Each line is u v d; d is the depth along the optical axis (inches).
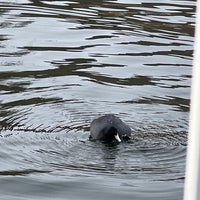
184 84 1288.1
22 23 1740.9
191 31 1704.0
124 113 1109.7
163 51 1524.4
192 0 2073.1
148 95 1215.6
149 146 944.3
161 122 1061.1
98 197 769.6
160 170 863.1
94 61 1433.3
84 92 1219.2
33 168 856.9
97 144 951.0
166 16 1857.8
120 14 1868.8
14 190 786.2
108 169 861.2
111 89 1243.2
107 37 1632.6
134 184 811.4
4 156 896.3
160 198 770.8
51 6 1947.6
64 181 813.9
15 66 1371.8
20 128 1010.1
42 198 766.5
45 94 1195.3
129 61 1441.9
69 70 1359.5
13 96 1171.9
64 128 1021.8
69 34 1653.5
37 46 1534.2
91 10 1910.7
